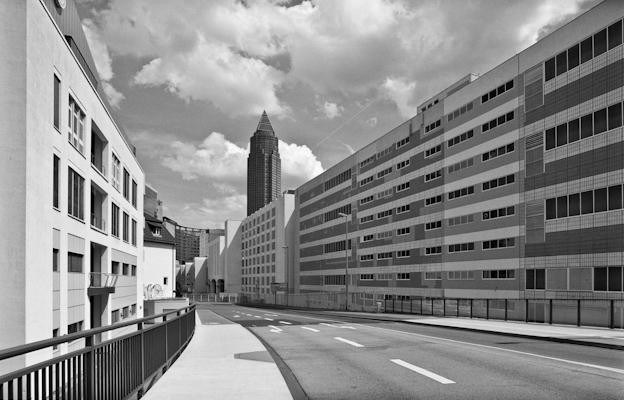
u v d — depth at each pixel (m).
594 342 14.52
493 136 41.47
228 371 9.76
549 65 34.94
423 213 53.22
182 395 7.37
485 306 31.91
